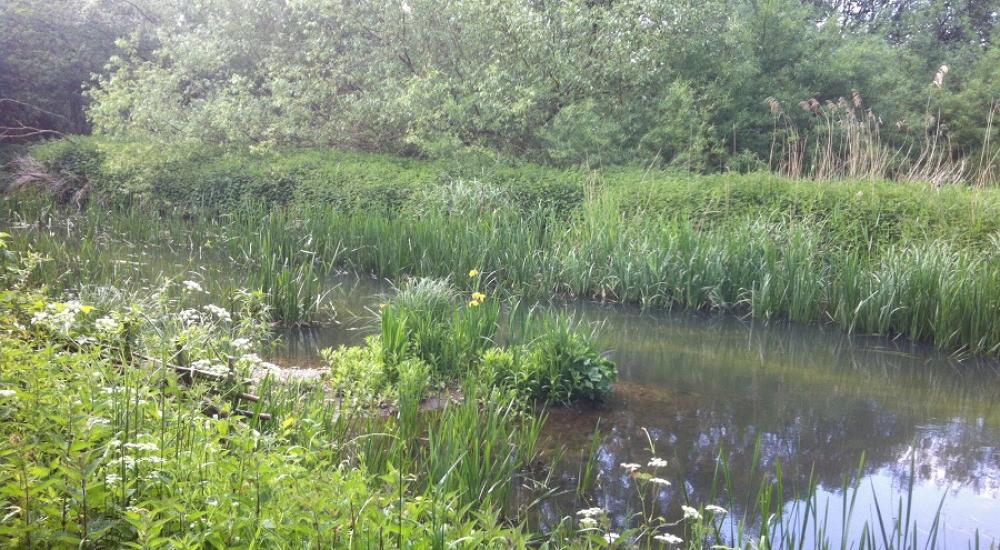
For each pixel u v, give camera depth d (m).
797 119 18.81
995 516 5.29
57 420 3.15
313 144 18.55
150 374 4.26
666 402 7.31
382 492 4.01
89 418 3.20
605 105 17.20
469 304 8.00
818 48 20.05
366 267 12.98
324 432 5.14
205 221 15.16
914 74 22.31
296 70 17.41
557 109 17.34
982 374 8.78
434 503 3.65
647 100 17.30
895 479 5.84
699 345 9.59
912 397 7.89
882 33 24.30
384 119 17.42
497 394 6.17
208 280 11.19
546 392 7.07
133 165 17.55
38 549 2.72
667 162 16.80
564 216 13.49
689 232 11.80
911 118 19.53
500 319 9.99
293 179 16.08
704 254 11.55
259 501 3.00
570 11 16.86
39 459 3.06
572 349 7.18
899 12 26.62
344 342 8.71
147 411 3.71
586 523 4.26
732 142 18.53
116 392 3.70
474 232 12.23
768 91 18.95
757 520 5.01
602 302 11.67
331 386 6.72
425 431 6.01
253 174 16.53
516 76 17.02
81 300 6.93
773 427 6.80
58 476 2.93
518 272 11.95
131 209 16.31
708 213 12.80
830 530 4.97
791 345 9.75
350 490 3.16
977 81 20.58
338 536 3.01
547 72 17.08
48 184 18.88
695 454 6.07
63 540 2.65
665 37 17.16
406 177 15.09
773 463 5.98
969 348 9.61
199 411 3.88
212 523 2.81
